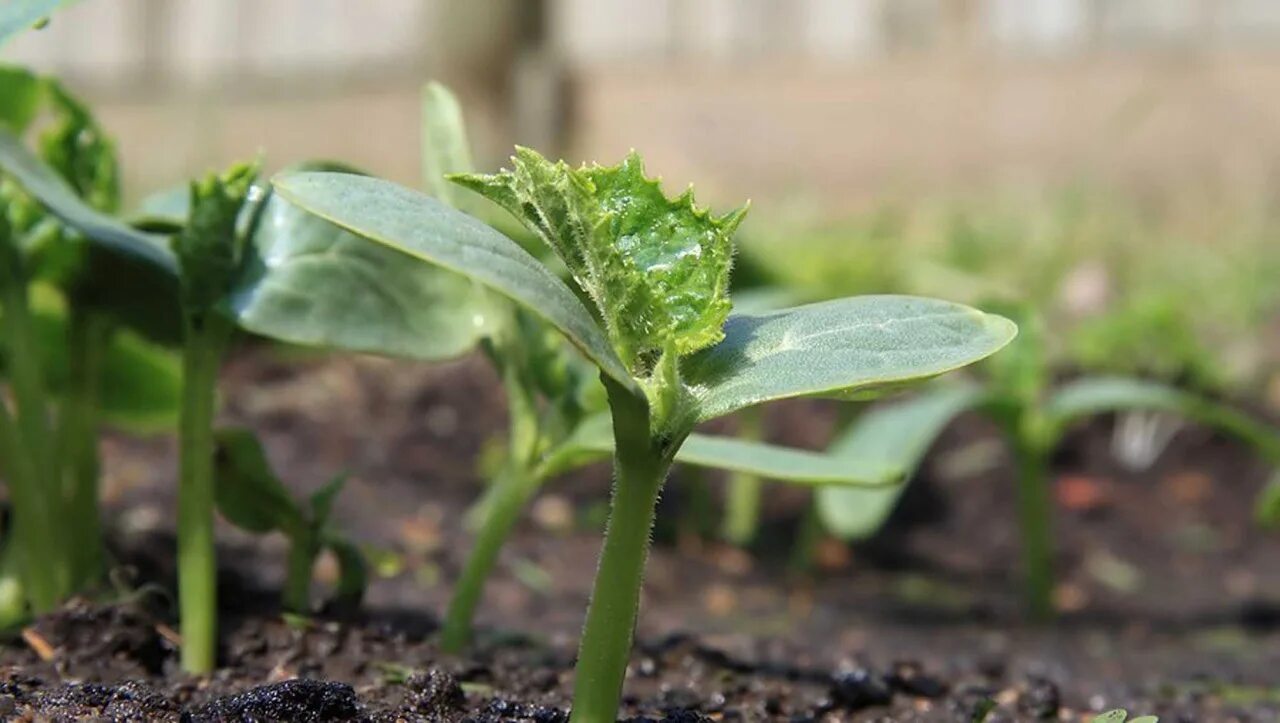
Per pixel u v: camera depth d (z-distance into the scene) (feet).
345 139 5.98
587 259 1.08
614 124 5.61
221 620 1.36
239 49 6.07
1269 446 1.92
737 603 2.04
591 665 1.11
